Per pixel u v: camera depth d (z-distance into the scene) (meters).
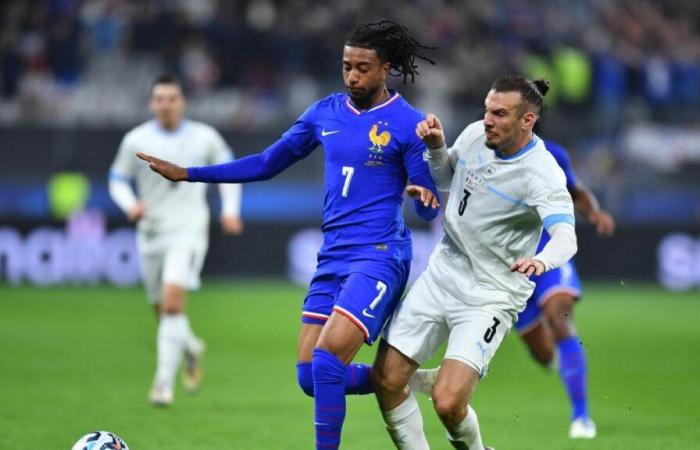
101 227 74.06
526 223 23.17
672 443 29.38
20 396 36.19
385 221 23.80
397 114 23.81
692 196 79.75
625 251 79.25
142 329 55.28
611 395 38.22
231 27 85.75
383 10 89.62
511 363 47.41
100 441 23.22
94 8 86.25
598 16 96.62
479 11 92.25
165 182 37.19
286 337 53.41
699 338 54.53
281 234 76.69
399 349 23.47
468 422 23.19
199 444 28.55
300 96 84.94
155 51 86.00
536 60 88.38
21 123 73.62
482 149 23.23
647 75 89.69
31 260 73.94
